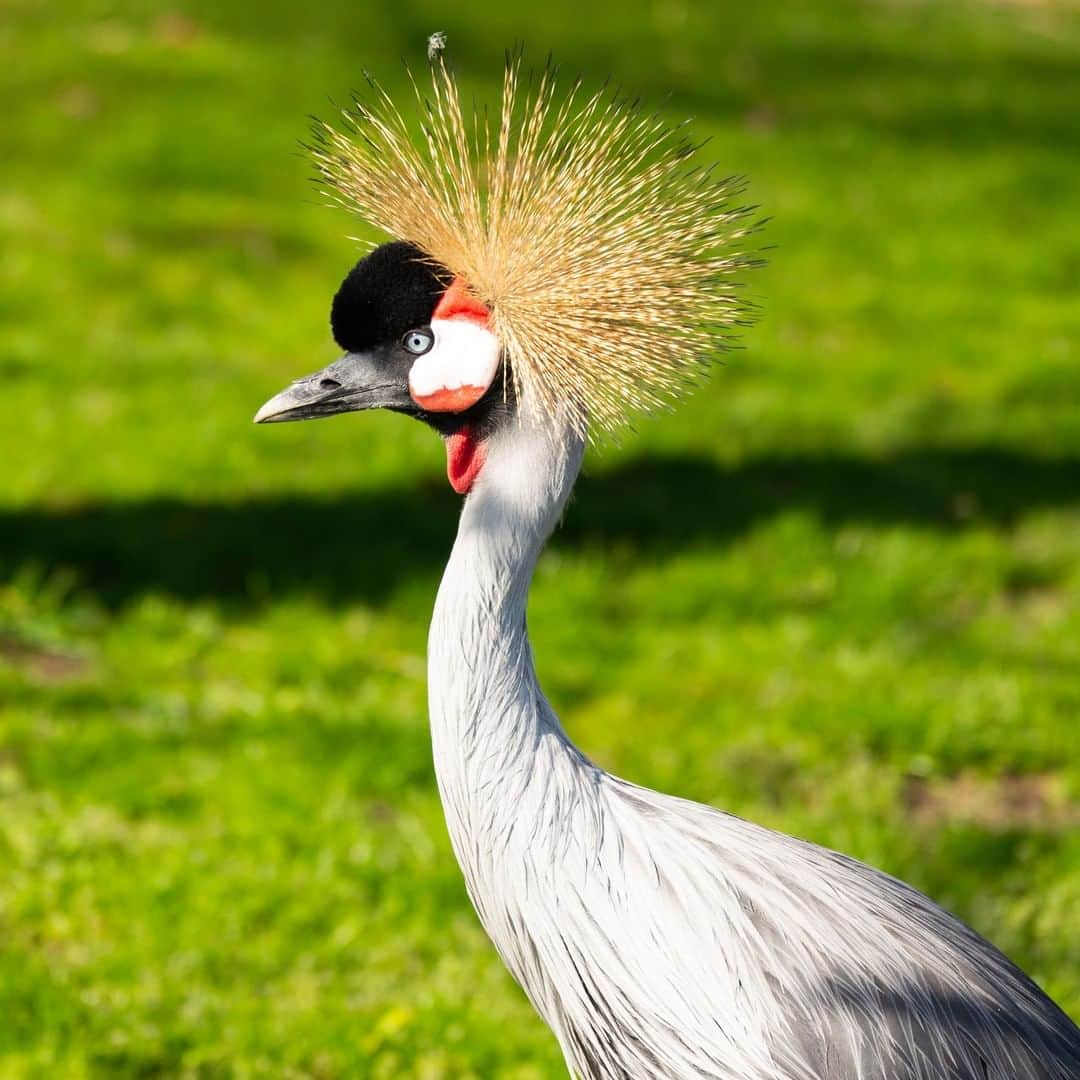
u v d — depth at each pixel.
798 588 11.62
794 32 30.83
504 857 4.53
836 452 14.40
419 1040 6.75
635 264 4.65
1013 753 9.37
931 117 27.19
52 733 9.19
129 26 26.17
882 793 8.79
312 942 7.43
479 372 4.63
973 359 17.20
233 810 8.48
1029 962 7.22
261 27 26.86
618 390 4.65
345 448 13.74
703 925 4.42
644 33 29.30
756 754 9.20
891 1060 4.29
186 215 20.11
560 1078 6.57
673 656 10.62
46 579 11.34
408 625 11.09
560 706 10.01
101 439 13.70
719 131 24.97
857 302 18.86
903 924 4.59
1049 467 14.39
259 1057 6.66
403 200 4.72
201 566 11.77
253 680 10.12
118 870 7.86
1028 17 35.94
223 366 15.80
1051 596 11.95
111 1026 6.79
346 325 4.78
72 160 21.28
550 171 4.72
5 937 7.33
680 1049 4.39
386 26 27.48
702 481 13.52
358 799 8.75
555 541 12.35
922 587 11.66
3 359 15.48
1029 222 22.48
